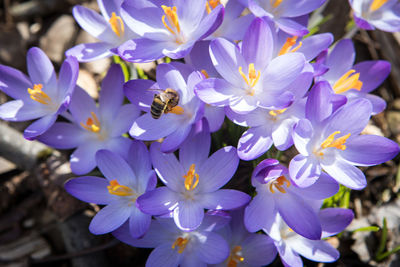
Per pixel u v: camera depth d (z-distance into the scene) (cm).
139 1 28
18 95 30
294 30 28
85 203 30
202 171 27
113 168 28
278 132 28
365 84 30
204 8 28
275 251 28
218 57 27
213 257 27
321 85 26
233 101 27
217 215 26
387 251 32
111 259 32
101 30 30
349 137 28
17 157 31
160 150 27
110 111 30
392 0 31
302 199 27
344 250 32
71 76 28
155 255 27
